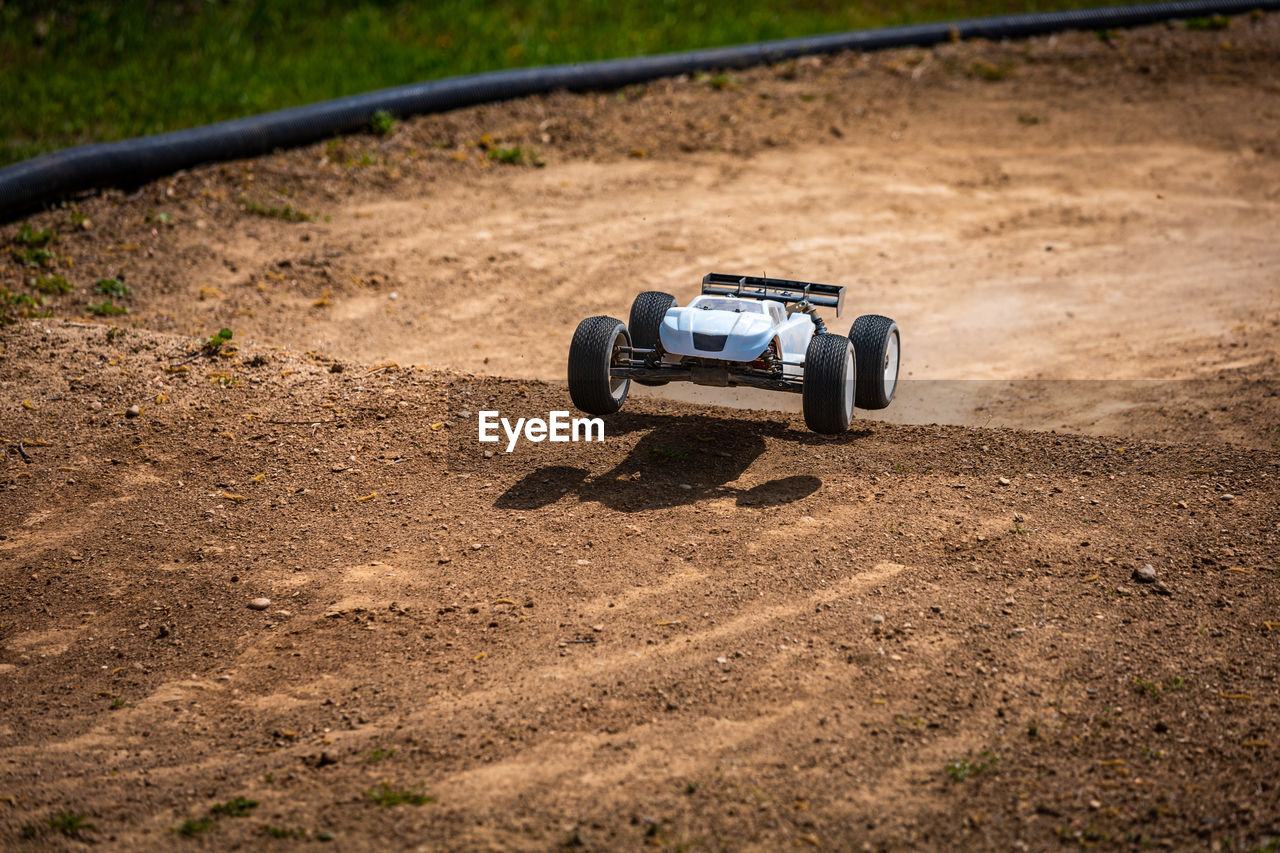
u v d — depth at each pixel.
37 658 6.85
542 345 12.60
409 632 6.98
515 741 5.77
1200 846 4.91
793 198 17.86
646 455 9.52
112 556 7.99
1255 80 22.59
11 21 24.69
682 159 19.73
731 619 6.96
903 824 5.09
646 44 26.66
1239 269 14.76
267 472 9.20
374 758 5.67
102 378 10.66
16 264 13.93
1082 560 7.58
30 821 5.15
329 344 12.38
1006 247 15.89
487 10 29.16
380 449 9.62
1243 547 7.68
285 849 4.91
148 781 5.54
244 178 17.45
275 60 24.34
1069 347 12.45
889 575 7.45
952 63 24.50
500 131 20.56
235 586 7.59
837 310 9.84
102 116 19.78
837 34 25.78
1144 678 6.23
